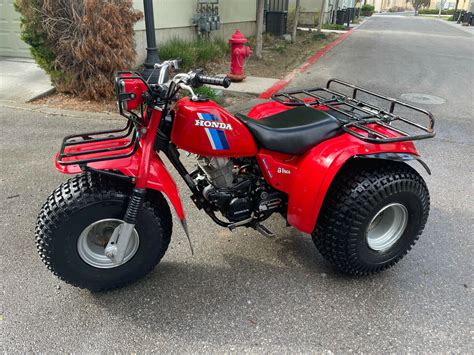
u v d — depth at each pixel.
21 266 3.19
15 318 2.72
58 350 2.51
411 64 11.76
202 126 2.67
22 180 4.46
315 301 2.95
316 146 2.94
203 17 10.66
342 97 3.59
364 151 2.82
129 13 7.02
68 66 6.99
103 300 2.90
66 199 2.60
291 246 3.55
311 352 2.54
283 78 9.31
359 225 2.89
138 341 2.58
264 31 16.02
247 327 2.71
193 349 2.54
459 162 5.33
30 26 6.75
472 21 31.97
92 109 6.77
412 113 7.25
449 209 4.20
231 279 3.14
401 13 73.56
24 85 7.57
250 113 3.76
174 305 2.87
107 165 2.58
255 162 3.03
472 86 9.33
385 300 2.97
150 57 7.29
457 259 3.44
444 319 2.81
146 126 2.68
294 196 2.94
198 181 3.04
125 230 2.63
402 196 2.97
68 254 2.70
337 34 19.39
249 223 3.14
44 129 5.89
